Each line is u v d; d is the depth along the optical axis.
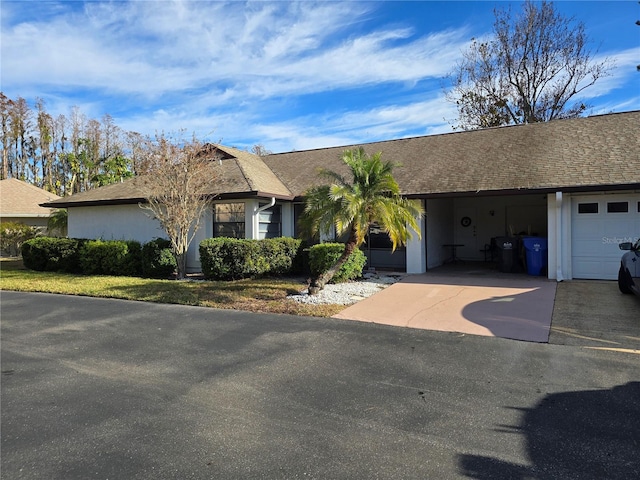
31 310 8.42
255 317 7.52
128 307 8.55
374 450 3.10
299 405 3.91
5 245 21.25
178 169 12.13
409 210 9.69
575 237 11.00
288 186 15.17
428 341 5.97
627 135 11.86
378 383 4.43
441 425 3.48
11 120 42.47
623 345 5.59
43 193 26.28
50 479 2.77
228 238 12.39
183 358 5.35
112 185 17.14
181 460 2.99
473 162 13.11
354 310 7.98
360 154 9.70
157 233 14.82
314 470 2.85
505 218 17.02
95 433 3.42
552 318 7.06
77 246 14.56
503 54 26.38
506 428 3.41
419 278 11.88
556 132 13.55
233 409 3.85
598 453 3.01
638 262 7.85
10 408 3.92
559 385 4.29
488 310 7.77
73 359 5.37
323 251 11.14
